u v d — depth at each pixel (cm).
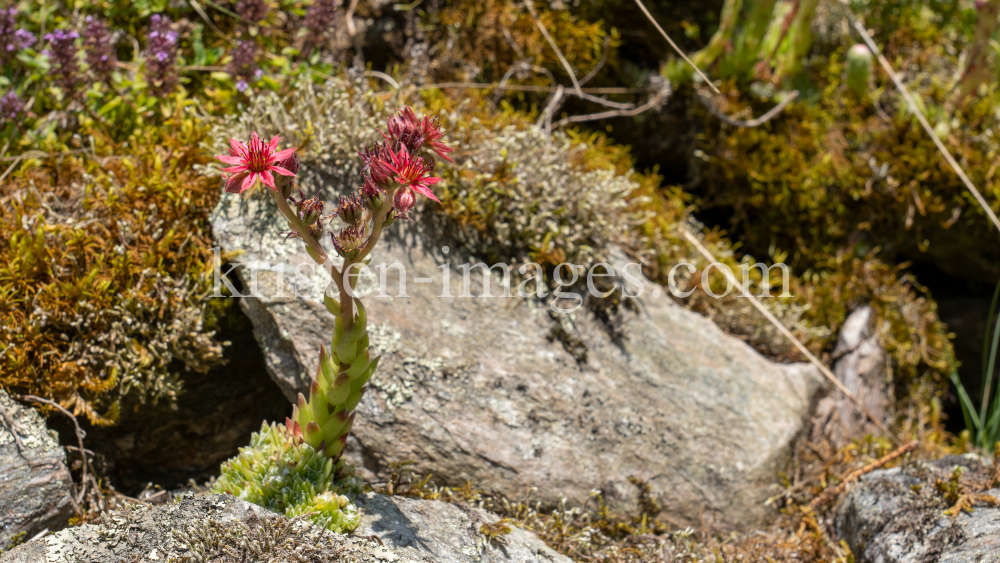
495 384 266
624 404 280
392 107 308
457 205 295
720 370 310
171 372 269
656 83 388
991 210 368
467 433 253
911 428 363
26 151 292
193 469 281
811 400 326
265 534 186
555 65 386
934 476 260
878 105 396
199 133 284
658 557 248
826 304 371
